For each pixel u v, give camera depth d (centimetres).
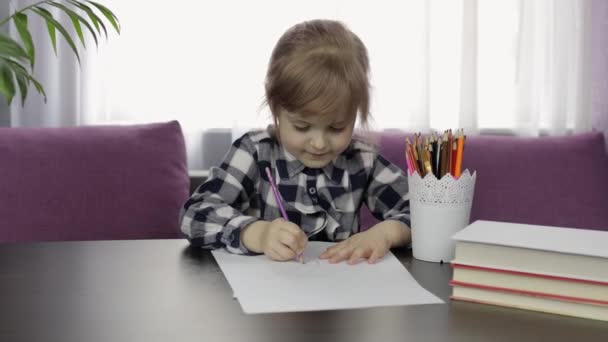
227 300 72
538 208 160
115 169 161
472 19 211
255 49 209
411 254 99
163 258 93
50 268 86
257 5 208
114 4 205
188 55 209
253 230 96
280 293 74
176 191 165
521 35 214
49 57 203
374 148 134
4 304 70
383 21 212
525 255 68
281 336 60
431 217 92
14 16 121
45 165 157
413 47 212
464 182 92
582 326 63
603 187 162
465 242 71
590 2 212
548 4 216
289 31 116
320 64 104
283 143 116
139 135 166
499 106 221
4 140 158
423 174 94
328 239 126
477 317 66
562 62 215
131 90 208
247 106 209
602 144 170
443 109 219
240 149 127
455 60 217
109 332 61
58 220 155
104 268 87
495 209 160
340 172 128
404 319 65
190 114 210
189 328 62
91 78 205
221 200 116
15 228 153
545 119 220
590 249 66
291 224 94
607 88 211
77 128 165
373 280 81
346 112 105
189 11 208
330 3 210
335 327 63
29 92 202
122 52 207
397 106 215
